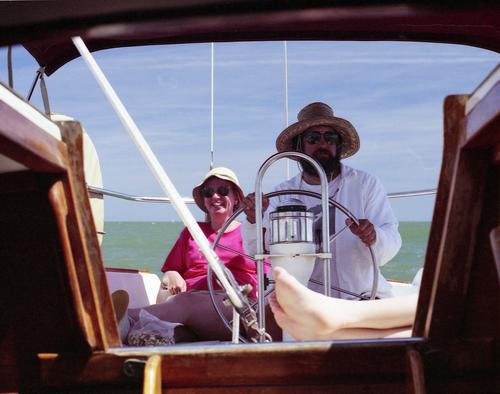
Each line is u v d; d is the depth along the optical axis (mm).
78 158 1229
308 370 1283
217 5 672
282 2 668
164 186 1565
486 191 1182
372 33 2469
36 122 1138
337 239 3012
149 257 19078
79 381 1302
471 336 1246
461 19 2297
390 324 1501
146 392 1202
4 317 1298
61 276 1262
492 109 1006
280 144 3344
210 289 2408
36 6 678
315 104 3492
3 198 1250
